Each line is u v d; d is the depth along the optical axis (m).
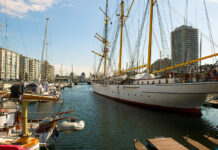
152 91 27.19
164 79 25.91
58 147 12.45
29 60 144.62
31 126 12.65
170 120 20.41
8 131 11.02
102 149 12.16
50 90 56.31
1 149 6.95
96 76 69.50
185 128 17.20
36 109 29.50
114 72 49.97
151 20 31.88
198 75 23.20
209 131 16.23
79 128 15.97
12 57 114.00
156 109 27.47
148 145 12.69
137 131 16.33
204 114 24.36
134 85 32.22
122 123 19.30
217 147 11.16
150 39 31.83
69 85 133.25
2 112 11.63
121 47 48.09
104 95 51.41
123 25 48.19
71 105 33.69
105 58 63.66
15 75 118.19
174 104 24.62
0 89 32.69
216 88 19.66
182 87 22.44
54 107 31.55
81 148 12.34
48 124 12.30
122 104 34.09
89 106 32.22
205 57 21.59
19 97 8.59
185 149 10.67
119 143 13.31
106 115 23.66
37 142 8.78
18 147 7.00
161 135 15.16
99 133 15.71
